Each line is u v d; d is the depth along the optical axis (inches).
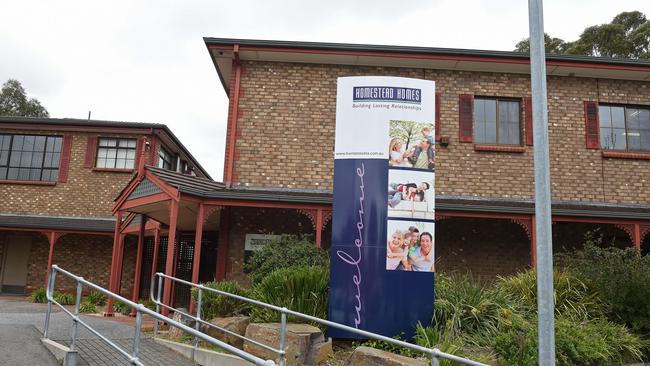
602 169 577.6
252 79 575.2
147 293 796.6
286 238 460.1
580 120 585.9
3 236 841.5
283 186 555.5
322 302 337.7
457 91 583.8
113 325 398.0
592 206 562.9
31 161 850.8
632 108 602.2
